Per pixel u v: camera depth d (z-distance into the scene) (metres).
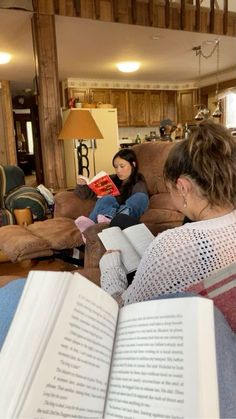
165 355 0.41
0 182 3.38
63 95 6.62
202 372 0.38
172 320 0.42
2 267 2.97
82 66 5.44
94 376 0.43
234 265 0.59
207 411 0.37
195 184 0.71
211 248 0.67
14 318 0.41
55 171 3.33
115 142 4.82
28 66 5.23
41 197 3.08
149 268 0.71
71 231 2.36
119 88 6.76
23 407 0.36
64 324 0.41
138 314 0.46
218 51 4.87
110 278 1.08
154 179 2.60
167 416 0.39
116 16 3.46
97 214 2.33
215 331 0.45
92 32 3.75
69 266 2.89
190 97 7.30
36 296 0.42
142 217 2.38
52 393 0.39
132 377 0.43
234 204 0.71
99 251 1.73
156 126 7.27
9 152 6.49
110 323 0.47
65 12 3.21
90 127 3.14
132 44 4.32
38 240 2.20
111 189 2.62
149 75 6.43
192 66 5.84
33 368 0.38
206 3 4.09
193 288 0.59
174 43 4.38
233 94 6.53
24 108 7.84
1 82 6.32
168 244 0.69
